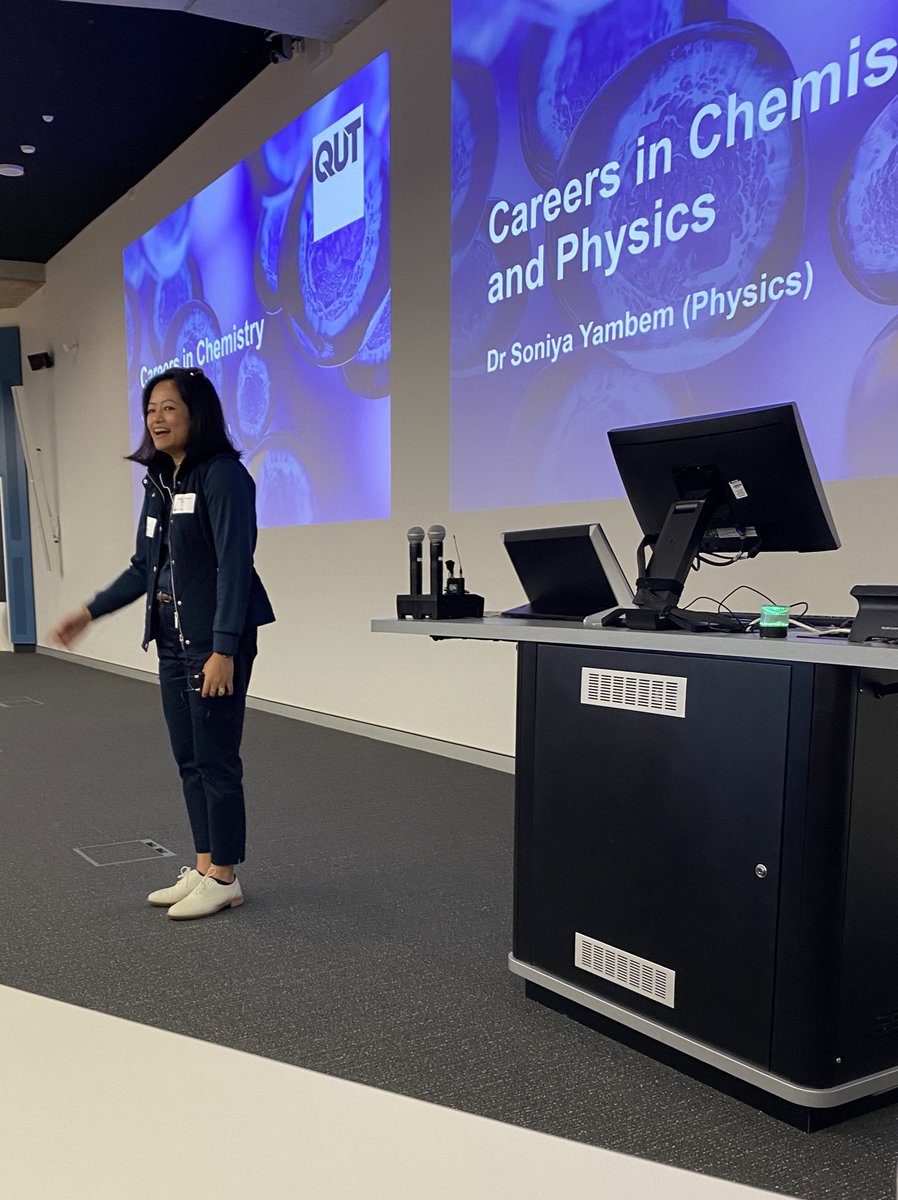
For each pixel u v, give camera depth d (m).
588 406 3.62
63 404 8.95
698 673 1.61
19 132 6.39
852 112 2.71
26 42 5.20
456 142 4.16
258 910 2.50
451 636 1.95
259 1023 1.86
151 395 2.34
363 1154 0.33
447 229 4.25
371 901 2.56
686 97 3.20
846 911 1.47
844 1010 1.49
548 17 3.71
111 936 2.32
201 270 6.39
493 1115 1.54
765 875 1.52
